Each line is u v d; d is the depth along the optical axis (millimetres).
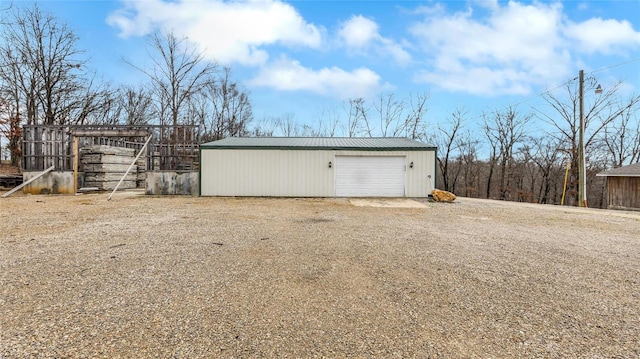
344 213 8516
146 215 7570
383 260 4055
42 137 12938
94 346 1991
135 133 12883
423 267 3797
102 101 22141
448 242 5184
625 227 7145
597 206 23594
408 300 2832
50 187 12867
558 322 2457
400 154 13234
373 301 2797
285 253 4305
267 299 2789
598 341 2182
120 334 2146
